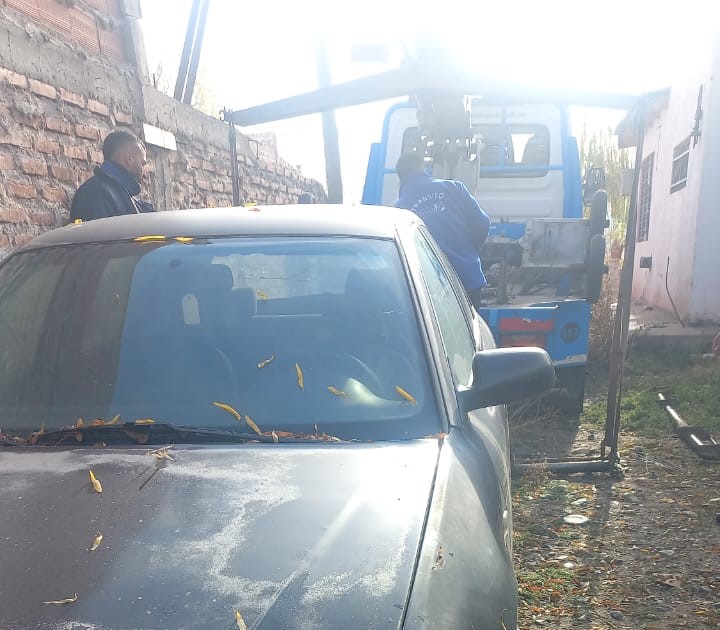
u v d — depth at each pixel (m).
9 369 2.50
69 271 2.71
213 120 8.95
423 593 1.50
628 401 6.85
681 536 4.08
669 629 3.18
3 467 2.01
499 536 1.99
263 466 1.95
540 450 5.66
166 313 2.53
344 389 2.28
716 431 5.93
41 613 1.42
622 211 14.60
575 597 3.46
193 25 8.84
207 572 1.52
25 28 5.16
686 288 10.47
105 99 6.20
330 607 1.43
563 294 6.46
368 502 1.77
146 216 2.99
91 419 2.26
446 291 3.13
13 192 4.92
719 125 9.85
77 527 1.69
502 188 7.18
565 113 7.15
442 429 2.19
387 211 3.09
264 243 2.70
